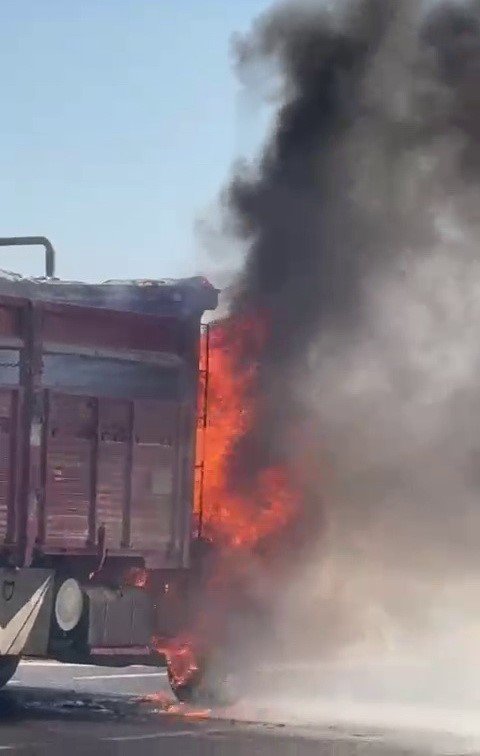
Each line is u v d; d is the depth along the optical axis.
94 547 15.48
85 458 15.46
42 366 15.03
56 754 12.02
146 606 16.09
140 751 12.33
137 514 16.03
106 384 15.85
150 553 16.17
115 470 15.79
